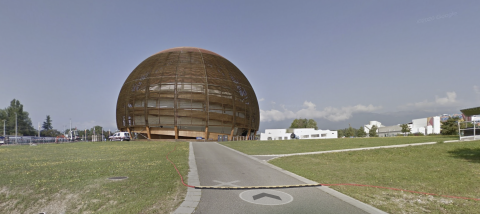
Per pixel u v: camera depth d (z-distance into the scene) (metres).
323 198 8.85
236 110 71.81
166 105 65.38
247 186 10.60
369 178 11.84
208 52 79.81
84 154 23.12
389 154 20.41
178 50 76.69
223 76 72.38
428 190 9.58
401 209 7.59
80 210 8.18
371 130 109.81
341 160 18.62
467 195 8.86
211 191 9.79
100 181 10.96
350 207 7.85
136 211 7.56
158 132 66.69
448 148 21.00
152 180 11.19
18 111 118.31
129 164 16.09
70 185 10.42
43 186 10.40
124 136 63.38
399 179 11.47
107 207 8.12
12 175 12.42
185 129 66.81
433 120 105.81
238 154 24.03
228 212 7.43
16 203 9.06
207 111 66.62
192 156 21.70
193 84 67.00
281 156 21.91
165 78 66.94
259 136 92.56
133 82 70.19
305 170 14.55
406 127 94.19
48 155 22.22
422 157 18.05
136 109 66.88
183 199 8.66
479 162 14.52
